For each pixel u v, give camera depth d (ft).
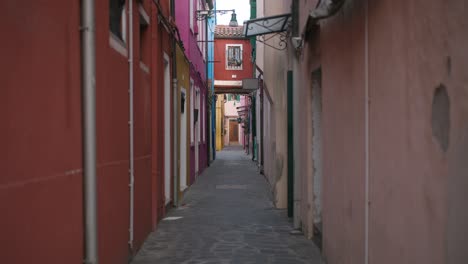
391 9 11.65
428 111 9.27
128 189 20.75
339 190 18.06
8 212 8.91
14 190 9.16
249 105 120.16
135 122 22.45
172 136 37.52
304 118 26.63
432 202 9.06
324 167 21.43
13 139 9.14
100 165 15.70
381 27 12.52
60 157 11.91
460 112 7.86
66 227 12.37
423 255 9.49
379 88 12.71
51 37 11.33
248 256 22.62
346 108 16.79
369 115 13.73
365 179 14.15
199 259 22.12
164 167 33.83
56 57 11.68
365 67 14.07
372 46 13.37
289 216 32.71
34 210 10.14
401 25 10.91
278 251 23.54
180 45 41.24
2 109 8.69
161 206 32.30
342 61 17.40
